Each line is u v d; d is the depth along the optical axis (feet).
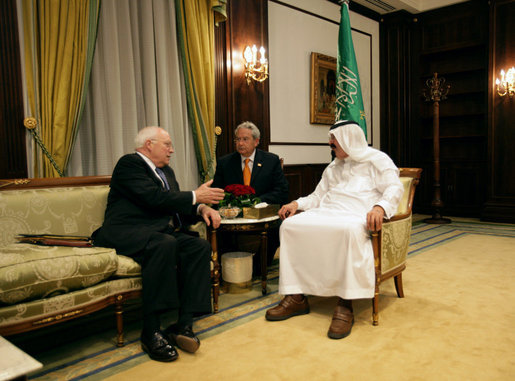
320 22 20.45
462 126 23.95
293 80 19.12
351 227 7.86
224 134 15.24
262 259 10.11
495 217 21.11
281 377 6.16
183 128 13.53
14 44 9.75
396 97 24.64
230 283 10.34
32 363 3.71
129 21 11.94
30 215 8.11
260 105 16.66
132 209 8.02
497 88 21.06
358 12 22.91
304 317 8.70
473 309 8.91
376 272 8.14
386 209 8.13
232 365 6.59
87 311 6.79
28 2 9.90
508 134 20.85
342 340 7.47
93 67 11.27
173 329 7.39
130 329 8.29
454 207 23.40
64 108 10.37
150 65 12.57
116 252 7.61
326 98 20.66
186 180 13.55
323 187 10.12
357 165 9.30
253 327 8.17
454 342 7.26
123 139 12.02
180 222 8.92
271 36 17.97
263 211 9.72
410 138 24.77
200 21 13.55
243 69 15.94
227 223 9.36
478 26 22.50
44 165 10.25
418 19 24.48
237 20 15.61
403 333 7.70
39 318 6.24
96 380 6.19
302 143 19.61
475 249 14.94
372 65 24.22
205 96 13.76
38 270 6.18
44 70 10.16
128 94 12.01
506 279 11.16
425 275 11.64
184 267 7.65
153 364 6.70
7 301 5.96
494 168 21.33
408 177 9.85
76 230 8.63
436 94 21.26
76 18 10.57
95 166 11.54
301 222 8.58
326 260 8.20
